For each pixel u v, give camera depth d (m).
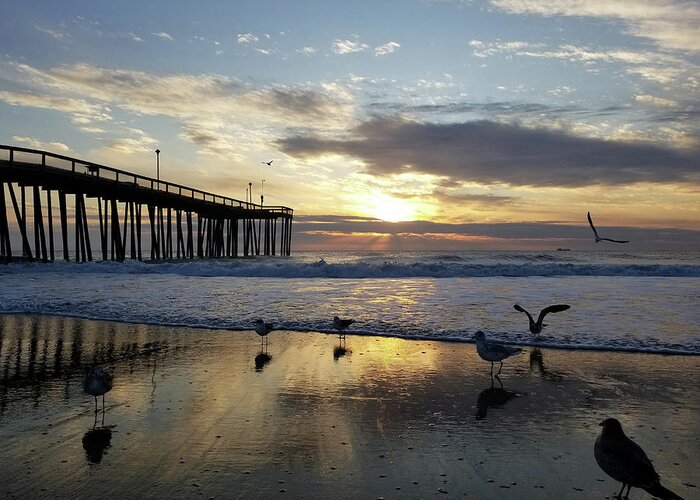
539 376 8.59
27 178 31.19
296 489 4.66
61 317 14.70
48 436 5.95
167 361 9.66
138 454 5.43
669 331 12.03
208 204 47.47
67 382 8.27
